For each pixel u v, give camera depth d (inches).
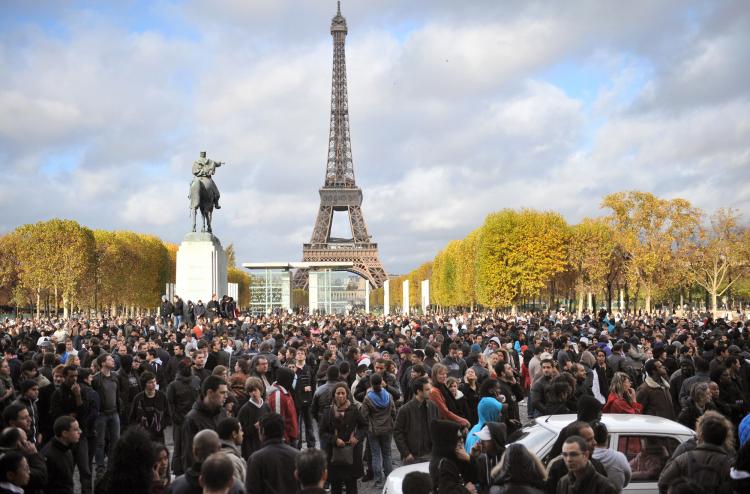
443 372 791.7
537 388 940.6
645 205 4650.6
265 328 1748.3
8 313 6776.6
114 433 899.4
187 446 639.1
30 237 5039.4
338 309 4210.1
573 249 4953.3
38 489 550.0
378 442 868.0
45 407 831.7
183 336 1604.3
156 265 6254.9
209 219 2866.6
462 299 6486.2
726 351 1059.9
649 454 611.8
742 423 556.7
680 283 5300.2
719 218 4972.9
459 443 505.7
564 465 514.9
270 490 528.7
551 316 3713.1
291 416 738.2
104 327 1817.2
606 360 1175.6
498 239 4992.6
